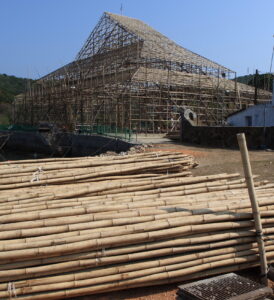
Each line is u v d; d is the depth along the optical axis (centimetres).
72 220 548
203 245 567
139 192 712
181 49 3838
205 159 1634
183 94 3497
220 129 2192
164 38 3944
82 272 506
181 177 844
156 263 535
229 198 670
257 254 586
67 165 828
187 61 3619
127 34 3597
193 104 3625
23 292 475
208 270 562
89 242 512
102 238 524
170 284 554
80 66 3925
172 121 3328
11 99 7162
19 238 514
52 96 4191
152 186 743
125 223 557
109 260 516
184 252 559
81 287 499
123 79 3142
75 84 3844
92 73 3681
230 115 3042
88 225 542
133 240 531
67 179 760
